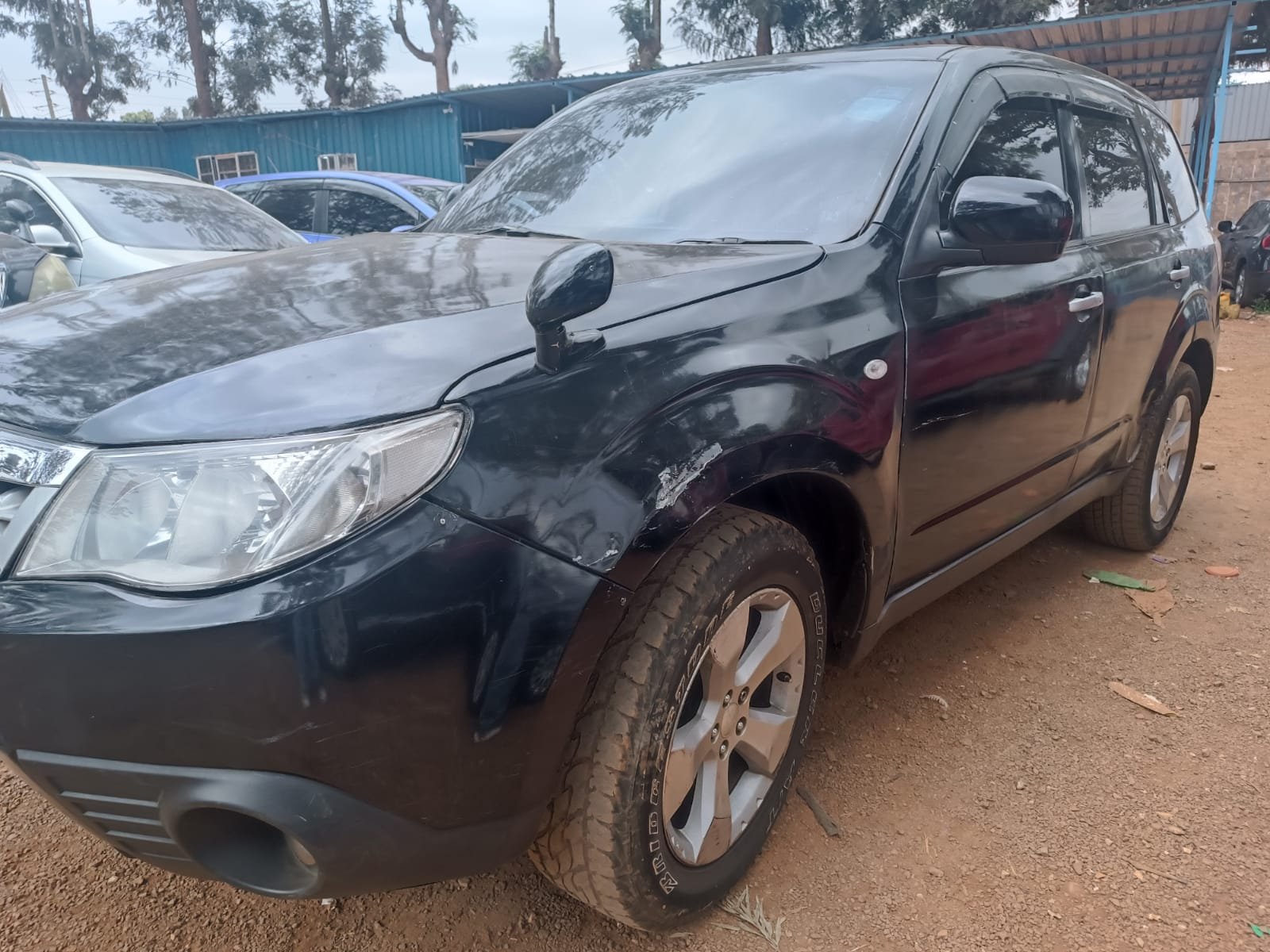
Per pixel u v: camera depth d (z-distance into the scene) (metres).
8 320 1.89
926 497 2.33
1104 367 3.08
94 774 1.39
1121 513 3.83
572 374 1.57
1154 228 3.61
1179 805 2.37
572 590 1.48
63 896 2.04
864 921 1.98
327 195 8.83
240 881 1.49
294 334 1.61
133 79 35.78
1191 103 21.41
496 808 1.50
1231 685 2.97
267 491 1.34
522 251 2.24
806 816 2.31
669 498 1.60
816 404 1.90
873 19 21.73
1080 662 3.12
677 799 1.79
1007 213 2.11
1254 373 8.62
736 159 2.57
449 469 1.41
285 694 1.30
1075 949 1.91
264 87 33.91
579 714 1.62
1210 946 1.92
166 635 1.29
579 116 3.14
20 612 1.34
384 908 2.02
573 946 1.91
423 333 1.58
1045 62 3.10
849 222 2.27
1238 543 4.25
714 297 1.87
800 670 2.09
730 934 1.94
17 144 19.25
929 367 2.22
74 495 1.38
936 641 3.25
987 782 2.46
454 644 1.39
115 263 5.43
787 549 1.93
